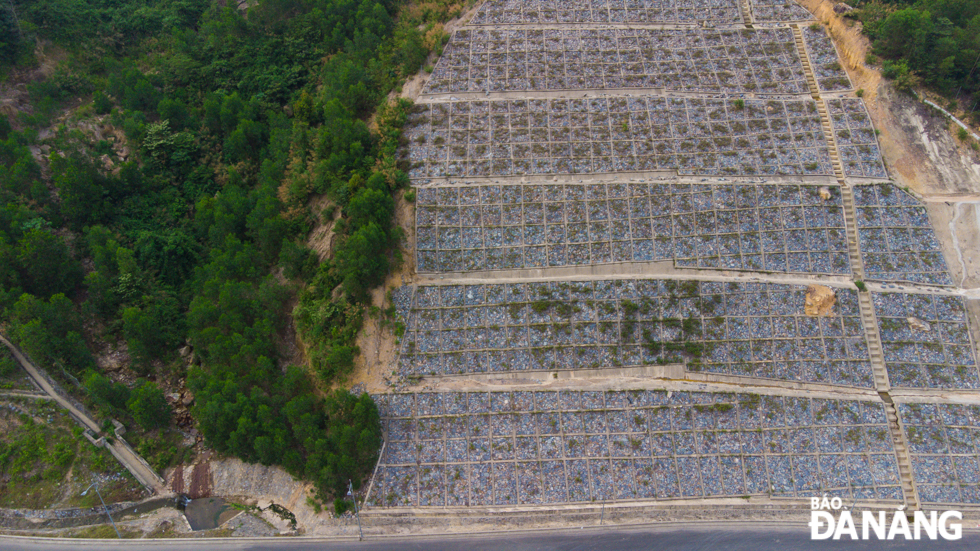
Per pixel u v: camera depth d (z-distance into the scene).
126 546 31.30
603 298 36.81
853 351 35.12
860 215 38.50
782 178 39.84
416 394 34.84
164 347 37.91
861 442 33.00
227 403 32.47
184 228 42.62
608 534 31.20
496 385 35.19
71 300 38.31
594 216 39.16
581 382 35.19
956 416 33.34
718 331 35.84
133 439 34.81
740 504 31.91
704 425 33.69
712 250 37.94
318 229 39.81
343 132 39.97
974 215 38.22
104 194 41.59
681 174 40.34
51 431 34.06
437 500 32.44
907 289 36.53
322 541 31.42
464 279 37.59
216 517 32.97
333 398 33.47
